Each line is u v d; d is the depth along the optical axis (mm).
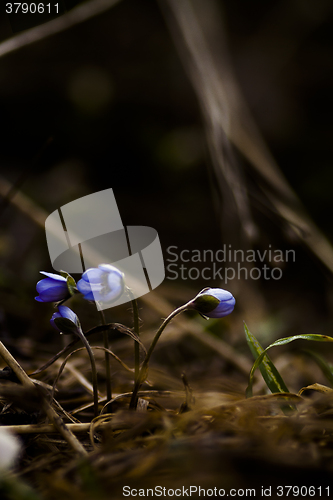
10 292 612
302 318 729
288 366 541
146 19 1214
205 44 724
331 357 583
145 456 332
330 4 1217
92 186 1090
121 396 377
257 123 1139
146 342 546
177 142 1129
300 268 849
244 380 506
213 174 642
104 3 635
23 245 743
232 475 325
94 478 321
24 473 342
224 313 365
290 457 327
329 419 349
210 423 350
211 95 644
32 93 1132
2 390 361
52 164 1081
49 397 366
